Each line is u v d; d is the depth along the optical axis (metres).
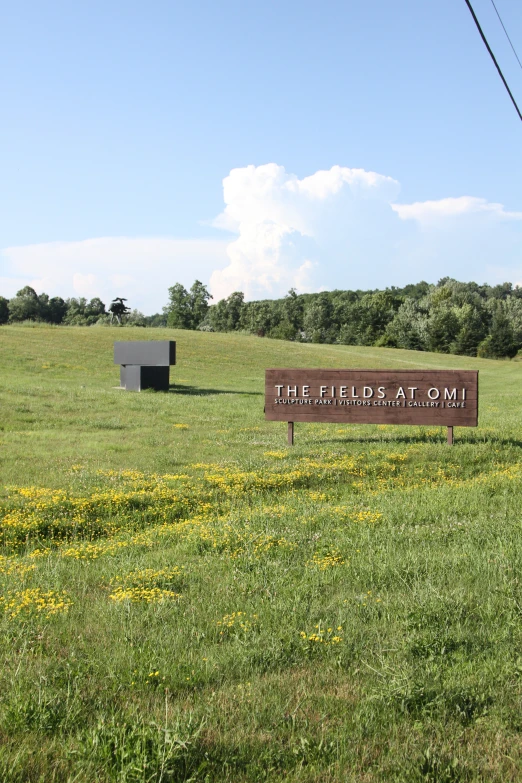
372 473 15.02
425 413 17.75
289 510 11.30
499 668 5.18
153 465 15.58
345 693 4.88
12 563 8.73
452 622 6.14
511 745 4.18
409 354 78.12
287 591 7.19
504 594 6.77
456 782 3.84
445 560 8.14
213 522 10.79
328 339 129.50
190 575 7.89
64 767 3.85
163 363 32.91
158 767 3.75
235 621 6.27
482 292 176.38
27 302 141.50
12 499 11.88
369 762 4.04
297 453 16.92
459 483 13.92
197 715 4.43
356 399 18.17
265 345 64.75
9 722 4.31
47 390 29.03
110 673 5.12
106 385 34.69
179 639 5.85
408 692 4.68
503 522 10.02
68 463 15.53
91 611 6.73
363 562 8.19
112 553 9.23
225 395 32.84
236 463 15.68
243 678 5.17
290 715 4.52
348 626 6.10
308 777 3.86
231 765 3.95
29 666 5.19
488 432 19.58
